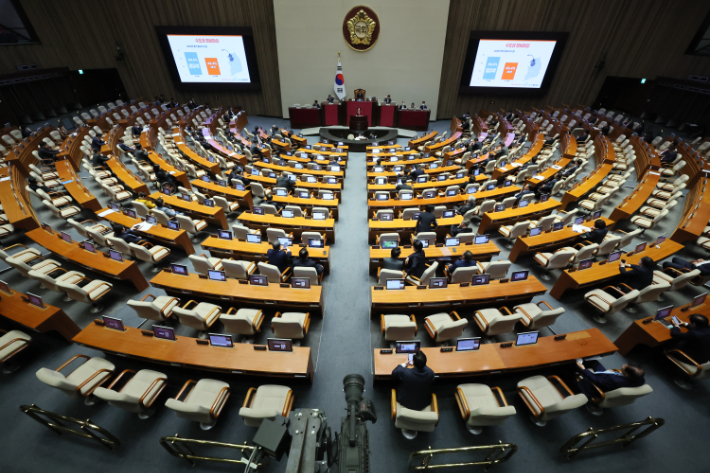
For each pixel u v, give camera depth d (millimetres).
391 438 5023
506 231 9422
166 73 24406
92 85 25281
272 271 7238
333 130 22484
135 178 12180
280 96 24969
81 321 7047
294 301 6594
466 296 6676
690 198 11328
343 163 15586
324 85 23906
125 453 4852
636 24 20562
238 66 23750
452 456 4816
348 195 13422
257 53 23406
